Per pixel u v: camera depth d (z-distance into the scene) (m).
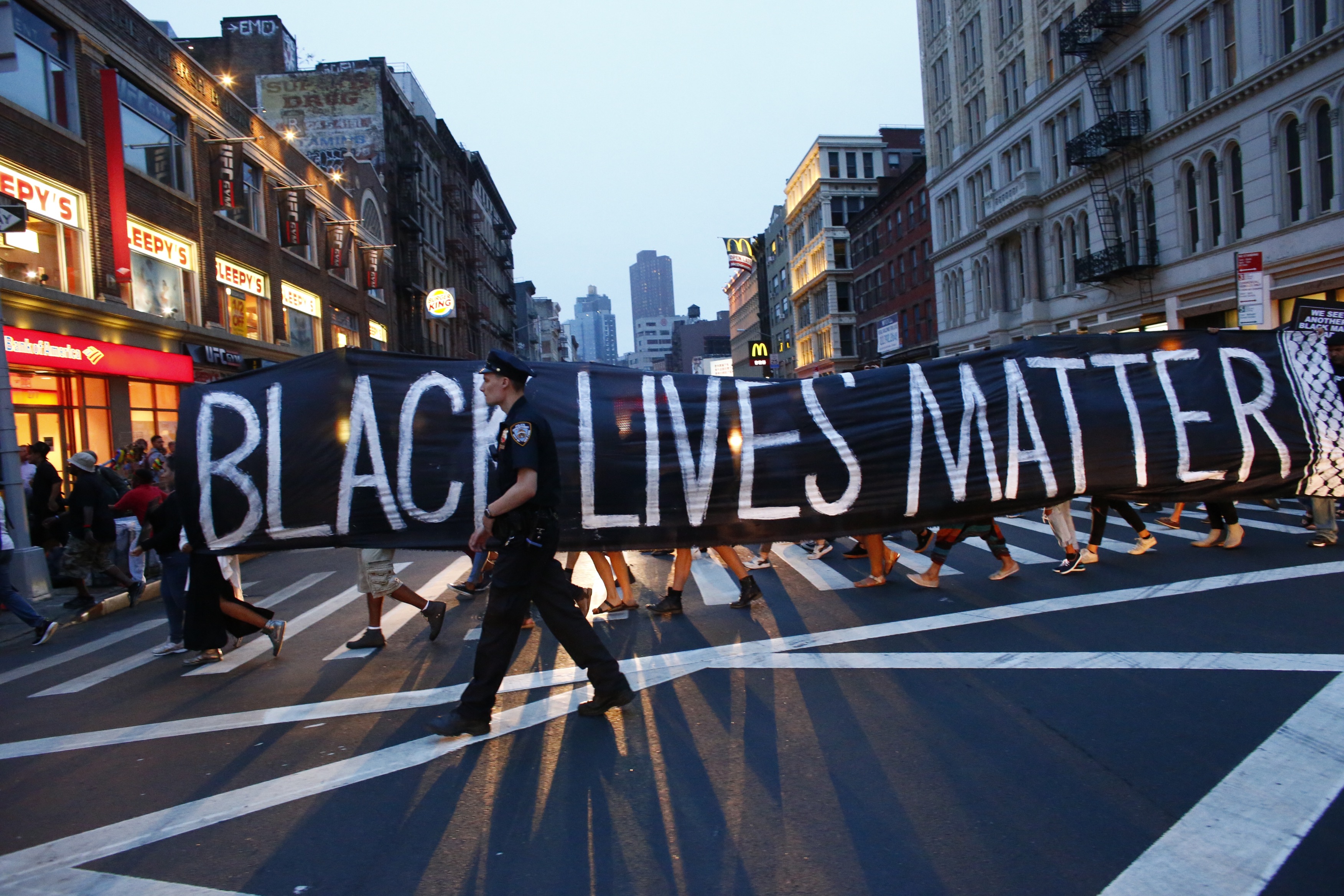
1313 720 4.10
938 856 3.11
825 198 66.38
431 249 47.47
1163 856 3.01
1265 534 9.53
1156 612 6.36
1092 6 26.64
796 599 7.90
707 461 6.64
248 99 40.31
